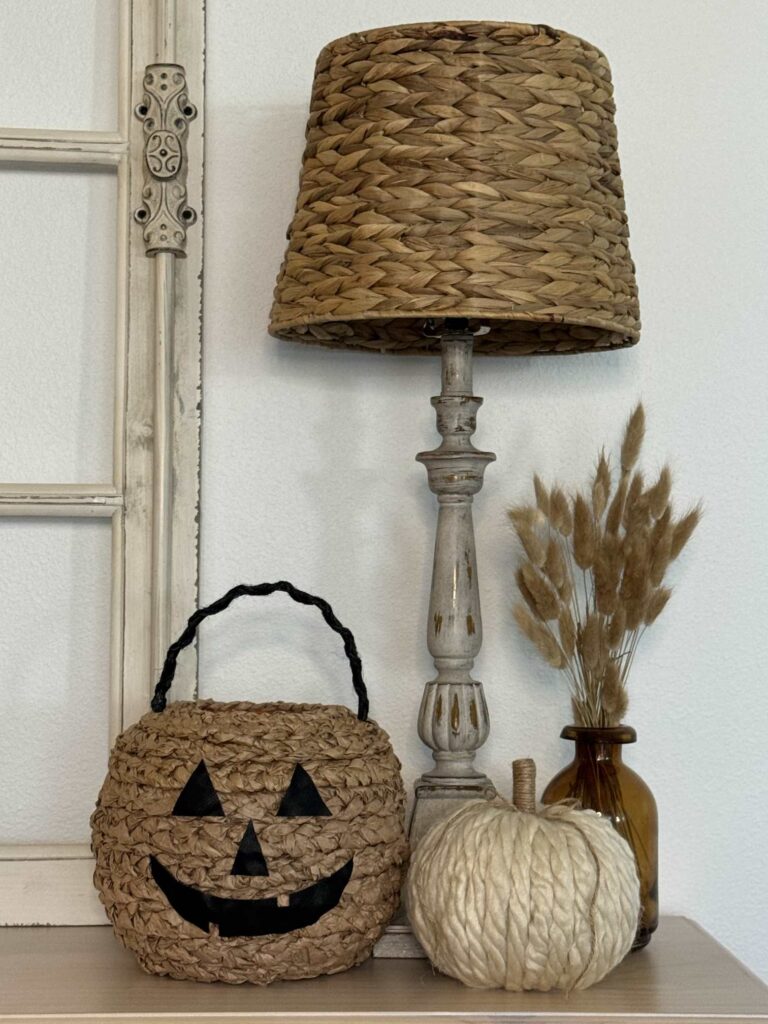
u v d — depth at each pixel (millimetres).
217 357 1290
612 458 1318
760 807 1312
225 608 1173
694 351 1331
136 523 1253
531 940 972
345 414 1301
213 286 1291
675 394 1328
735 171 1331
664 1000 989
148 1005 953
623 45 1337
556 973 985
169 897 991
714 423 1328
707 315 1333
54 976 1039
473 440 1312
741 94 1334
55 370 1292
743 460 1328
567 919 971
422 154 1012
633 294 1103
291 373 1298
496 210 1006
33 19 1302
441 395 1185
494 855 987
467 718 1167
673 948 1156
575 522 1190
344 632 1124
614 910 988
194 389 1267
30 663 1273
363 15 1312
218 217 1293
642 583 1170
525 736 1294
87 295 1296
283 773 995
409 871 1061
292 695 1281
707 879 1307
